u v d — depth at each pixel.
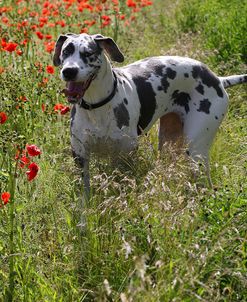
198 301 3.89
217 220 4.62
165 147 5.69
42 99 6.83
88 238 4.68
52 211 4.93
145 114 5.77
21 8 10.28
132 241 4.39
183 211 4.40
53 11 9.20
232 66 8.82
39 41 9.06
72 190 5.33
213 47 9.35
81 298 4.29
